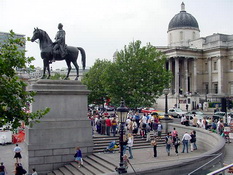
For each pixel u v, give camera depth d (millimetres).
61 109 22422
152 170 13992
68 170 20484
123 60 52188
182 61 95625
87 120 22984
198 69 93688
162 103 83125
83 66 24938
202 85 94125
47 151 21406
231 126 29031
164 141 28438
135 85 49844
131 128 28547
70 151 22094
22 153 25344
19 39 13719
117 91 50500
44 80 22594
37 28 23172
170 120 32500
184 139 24594
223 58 89000
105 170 18391
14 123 13430
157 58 55688
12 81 13500
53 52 23250
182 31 103938
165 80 51156
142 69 49875
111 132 29453
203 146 26656
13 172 20484
